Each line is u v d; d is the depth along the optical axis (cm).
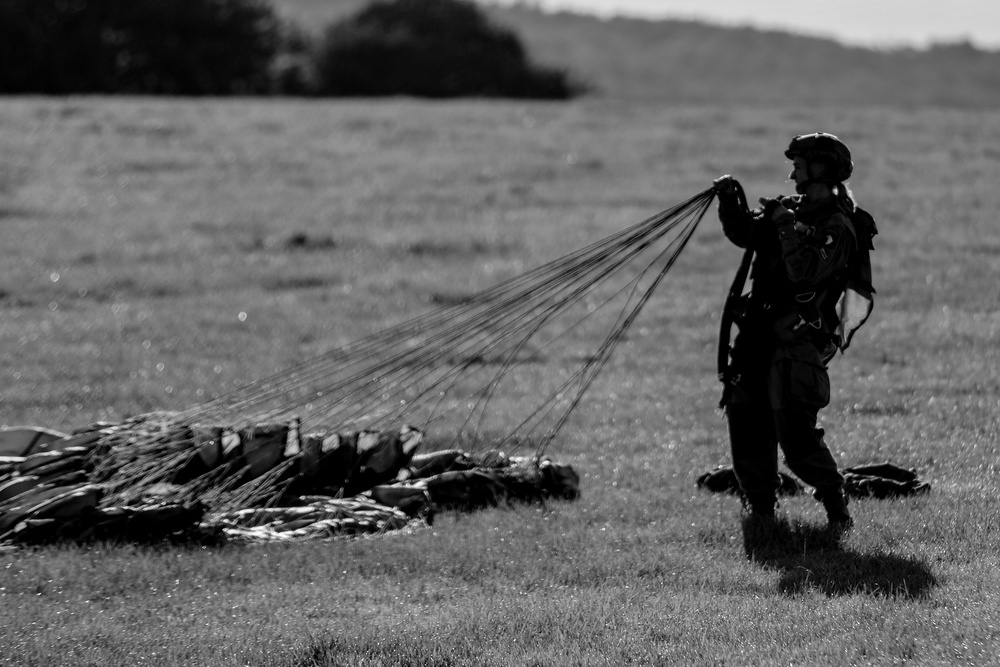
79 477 2592
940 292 5194
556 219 7338
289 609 1950
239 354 4356
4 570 2138
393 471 2711
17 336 4644
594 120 11512
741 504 2469
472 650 1739
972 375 3772
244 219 7344
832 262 2212
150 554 2231
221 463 2659
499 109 12369
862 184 8144
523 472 2641
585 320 4878
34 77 19362
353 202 7900
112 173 8644
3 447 2817
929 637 1714
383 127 10925
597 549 2238
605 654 1716
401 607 1950
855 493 2542
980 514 2355
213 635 1827
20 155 9019
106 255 6319
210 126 10700
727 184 2303
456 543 2273
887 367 3944
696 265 5991
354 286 5716
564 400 3612
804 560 2131
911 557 2111
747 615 1862
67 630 1867
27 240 6612
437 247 6606
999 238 6369
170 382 3903
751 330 2305
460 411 3450
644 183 8456
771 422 2366
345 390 3678
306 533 2359
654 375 3994
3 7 19525
